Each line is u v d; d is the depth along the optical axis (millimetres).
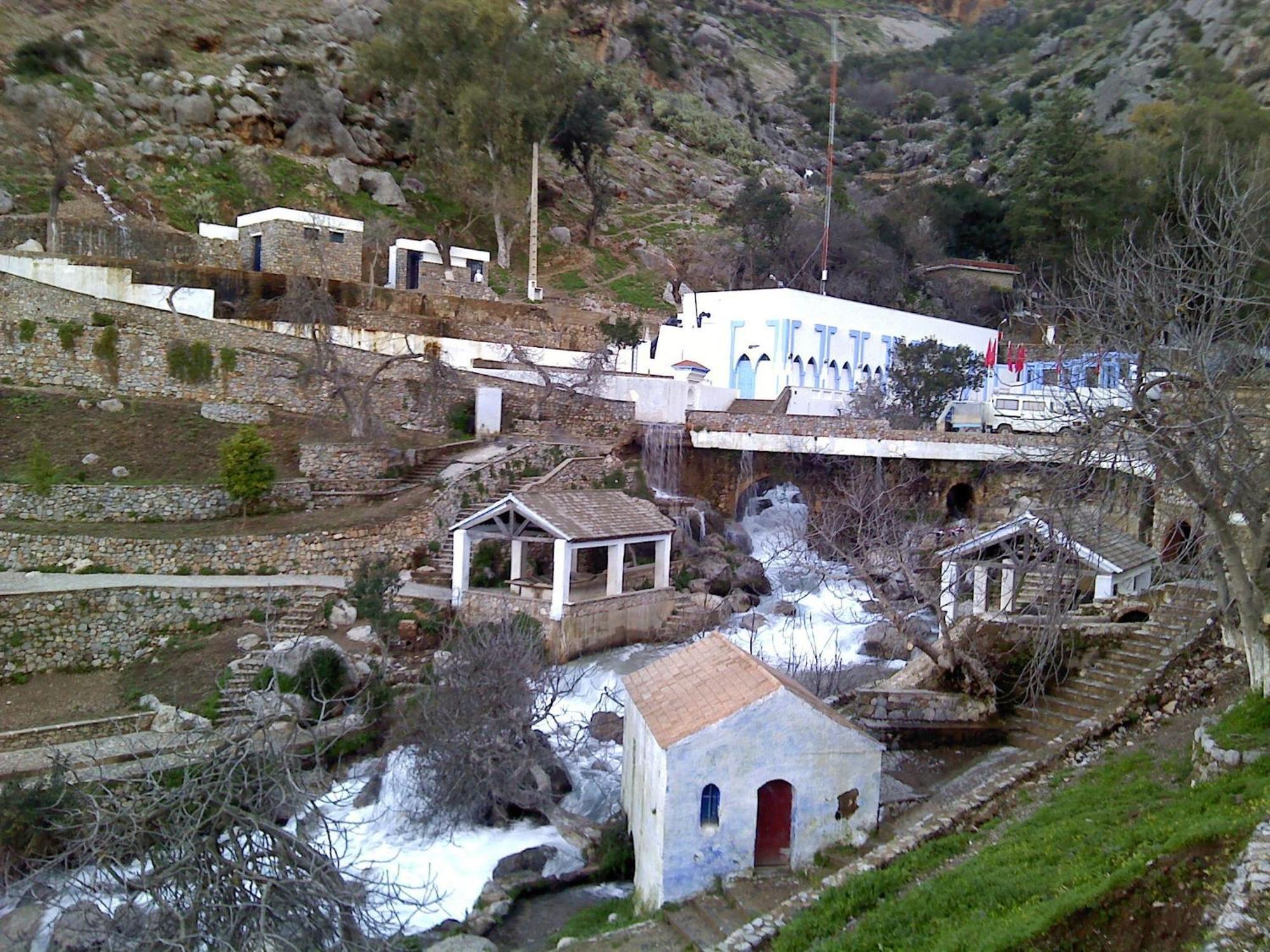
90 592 25844
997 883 13305
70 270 39281
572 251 68875
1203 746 15344
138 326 36469
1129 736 18844
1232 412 15648
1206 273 19094
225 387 36812
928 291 68625
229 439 34719
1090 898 11266
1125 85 106250
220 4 76500
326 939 13719
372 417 36562
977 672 22250
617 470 39156
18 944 15625
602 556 34844
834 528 31234
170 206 54906
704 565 35375
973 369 51312
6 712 23188
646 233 74875
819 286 63156
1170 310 17266
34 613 25141
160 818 14812
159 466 32625
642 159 86438
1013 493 37594
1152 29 118312
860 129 118000
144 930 13734
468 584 29734
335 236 46031
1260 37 103812
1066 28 139500
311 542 30422
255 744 17391
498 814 20156
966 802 17438
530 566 33219
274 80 69500
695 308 53781
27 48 61125
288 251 44375
